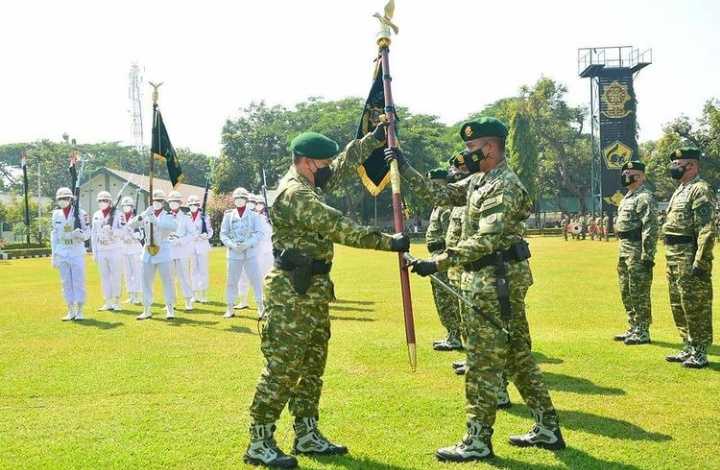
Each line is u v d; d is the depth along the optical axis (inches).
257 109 2615.7
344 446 185.9
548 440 186.4
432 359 299.9
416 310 465.7
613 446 187.6
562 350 314.8
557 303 478.9
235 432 201.6
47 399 239.1
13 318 452.1
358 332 372.5
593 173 1895.9
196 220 565.3
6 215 2124.8
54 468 173.6
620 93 1818.4
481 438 178.2
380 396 237.9
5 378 270.4
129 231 549.0
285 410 231.0
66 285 446.3
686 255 284.2
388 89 205.6
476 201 182.1
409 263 179.2
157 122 444.8
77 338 367.2
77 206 447.8
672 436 195.6
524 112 2215.8
